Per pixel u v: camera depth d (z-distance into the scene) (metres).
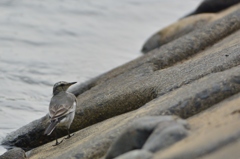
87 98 14.62
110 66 21.19
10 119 16.20
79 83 19.16
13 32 24.39
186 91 11.33
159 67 16.06
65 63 21.33
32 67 20.72
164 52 16.48
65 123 12.99
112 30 25.58
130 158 8.80
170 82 13.27
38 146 14.40
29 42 23.47
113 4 28.89
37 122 14.63
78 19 26.56
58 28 25.27
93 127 12.93
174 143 9.15
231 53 13.47
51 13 27.02
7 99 17.73
